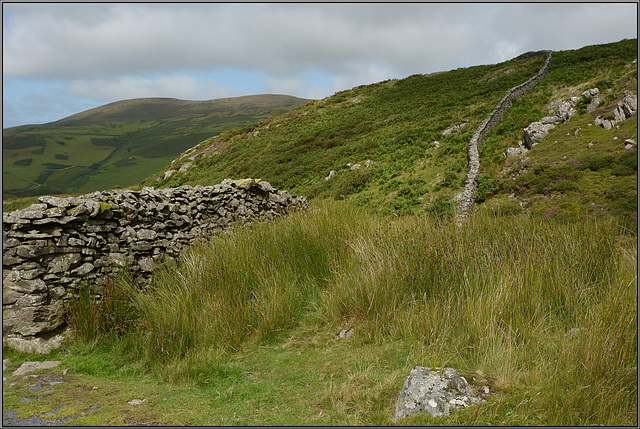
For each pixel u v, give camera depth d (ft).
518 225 23.17
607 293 14.16
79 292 18.16
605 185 46.03
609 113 61.67
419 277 17.93
